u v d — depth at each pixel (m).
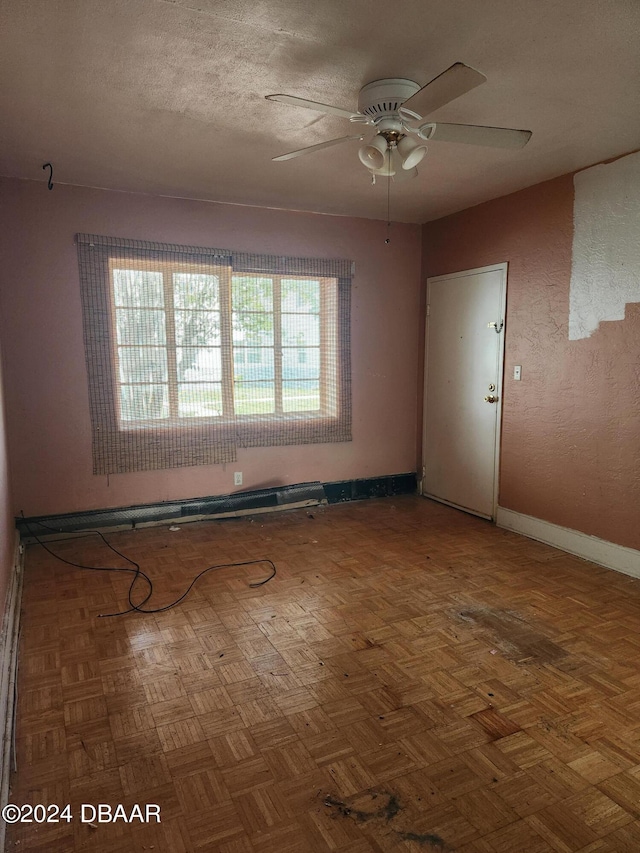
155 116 2.51
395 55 1.99
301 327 4.30
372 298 4.56
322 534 3.84
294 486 4.43
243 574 3.15
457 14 1.75
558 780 1.62
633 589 2.94
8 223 3.40
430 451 4.73
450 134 2.05
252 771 1.67
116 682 2.12
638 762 1.70
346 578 3.09
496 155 3.01
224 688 2.08
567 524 3.49
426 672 2.18
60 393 3.62
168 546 3.60
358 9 1.72
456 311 4.31
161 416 3.90
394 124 2.12
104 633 2.49
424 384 4.75
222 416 4.08
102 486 3.80
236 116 2.51
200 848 1.41
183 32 1.84
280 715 1.92
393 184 3.53
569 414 3.42
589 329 3.26
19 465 3.55
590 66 2.08
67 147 2.88
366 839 1.43
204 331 3.96
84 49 1.95
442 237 4.42
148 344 3.81
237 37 1.88
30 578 3.10
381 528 3.97
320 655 2.30
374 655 2.30
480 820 1.48
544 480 3.63
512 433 3.86
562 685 2.09
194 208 3.86
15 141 2.80
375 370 4.64
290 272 4.19
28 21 1.77
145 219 3.73
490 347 4.00
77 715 1.92
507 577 3.10
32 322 3.50
